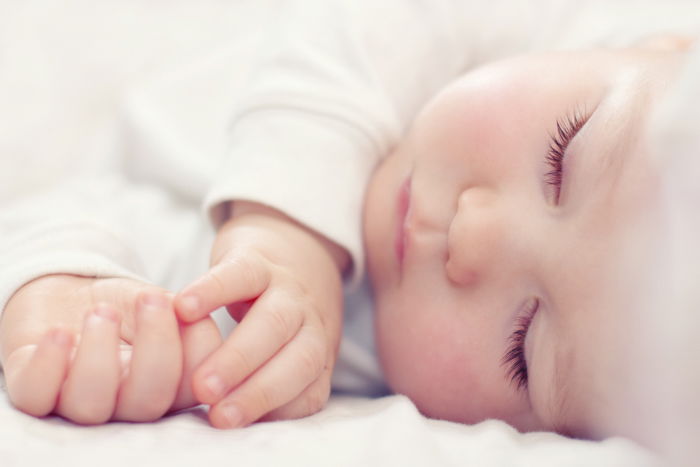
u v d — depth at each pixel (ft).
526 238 0.99
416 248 1.05
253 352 0.92
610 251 0.93
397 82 1.28
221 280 0.93
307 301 1.00
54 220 1.10
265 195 1.11
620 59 1.05
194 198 1.34
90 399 0.86
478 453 0.88
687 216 0.75
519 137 1.02
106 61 1.58
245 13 1.72
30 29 1.56
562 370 0.96
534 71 1.06
